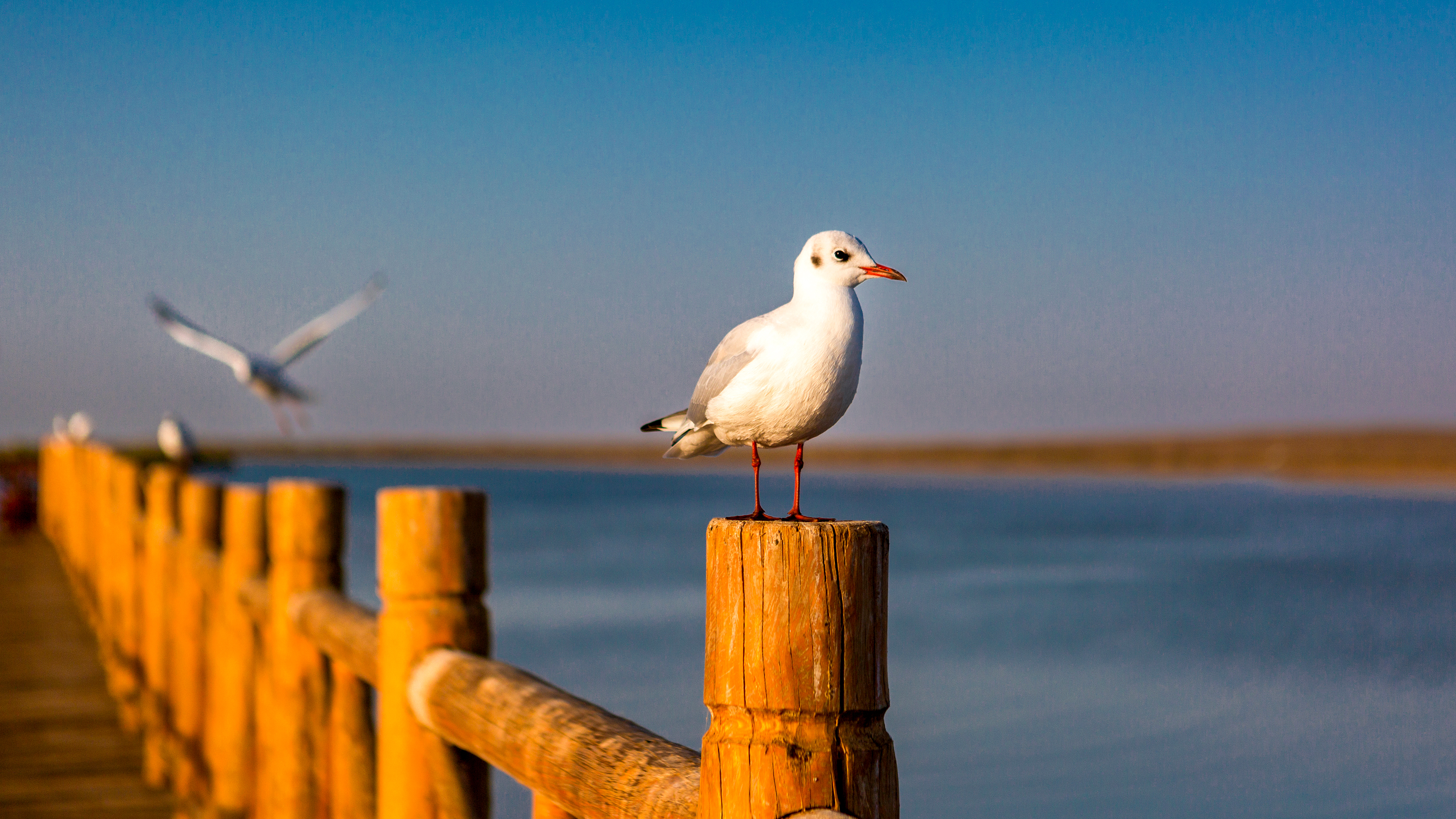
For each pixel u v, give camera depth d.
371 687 3.81
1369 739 11.32
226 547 5.19
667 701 12.76
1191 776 9.89
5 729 7.58
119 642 8.84
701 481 122.31
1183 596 22.94
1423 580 25.48
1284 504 63.53
